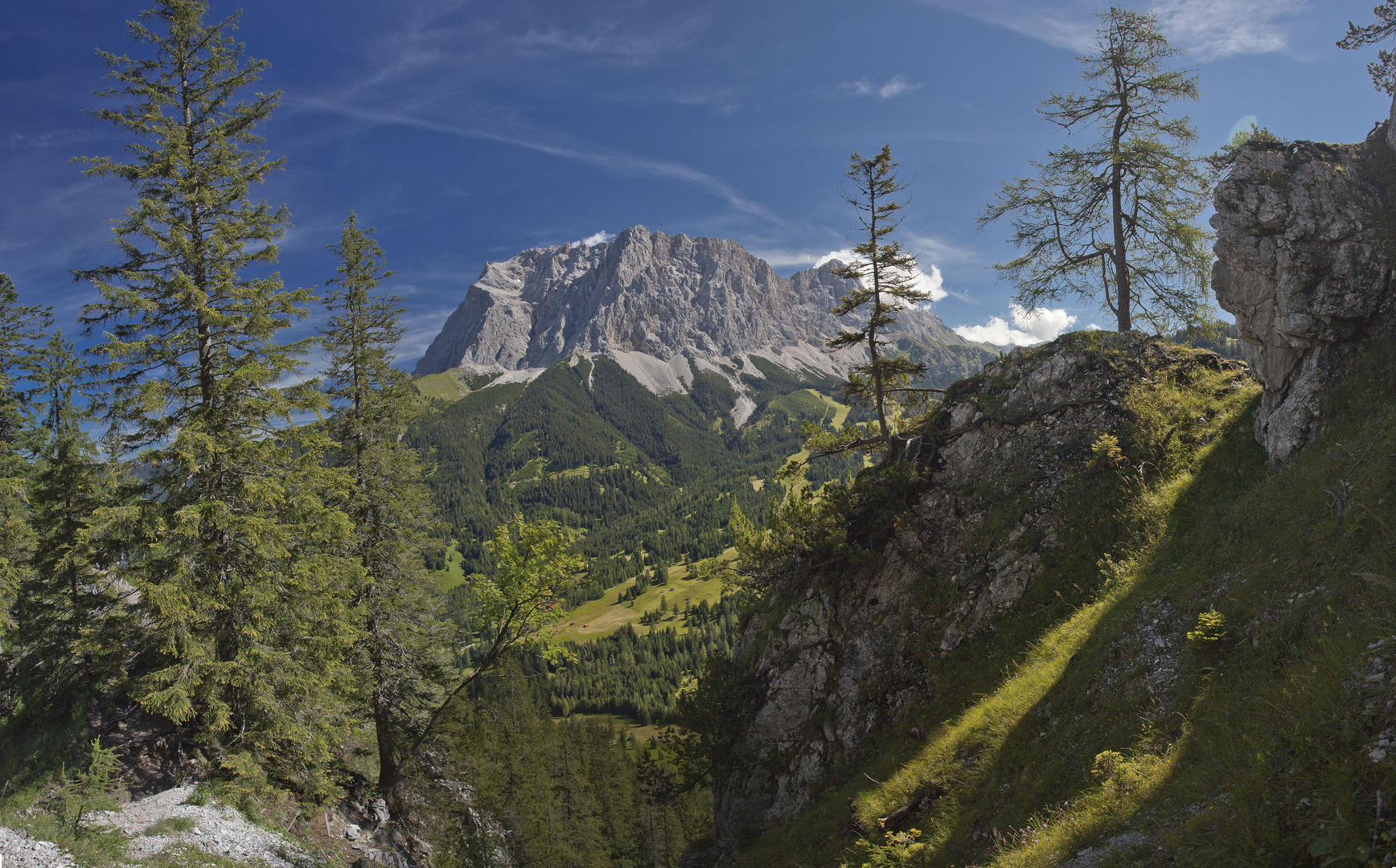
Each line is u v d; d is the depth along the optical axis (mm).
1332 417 14586
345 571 21391
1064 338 24469
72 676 22766
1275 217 16078
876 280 25531
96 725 21266
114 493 18578
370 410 25609
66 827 15516
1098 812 9516
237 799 19281
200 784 19359
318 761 21859
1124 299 24375
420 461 27219
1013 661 17281
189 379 18844
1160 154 22734
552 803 46188
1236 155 17656
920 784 15359
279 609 19984
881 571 23234
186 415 18844
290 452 20000
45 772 19188
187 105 19797
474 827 29500
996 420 23781
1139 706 11555
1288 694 7715
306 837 20375
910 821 14625
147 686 17438
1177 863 6871
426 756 27891
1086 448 21016
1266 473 15789
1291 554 11203
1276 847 5988
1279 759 6906
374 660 25516
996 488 22062
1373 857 5133
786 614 25672
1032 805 11695
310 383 20469
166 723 22031
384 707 26406
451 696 26938
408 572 26188
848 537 24516
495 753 38250
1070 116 24453
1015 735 13953
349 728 25078
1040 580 18875
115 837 15625
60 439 25500
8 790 18344
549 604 26719
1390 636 7160
